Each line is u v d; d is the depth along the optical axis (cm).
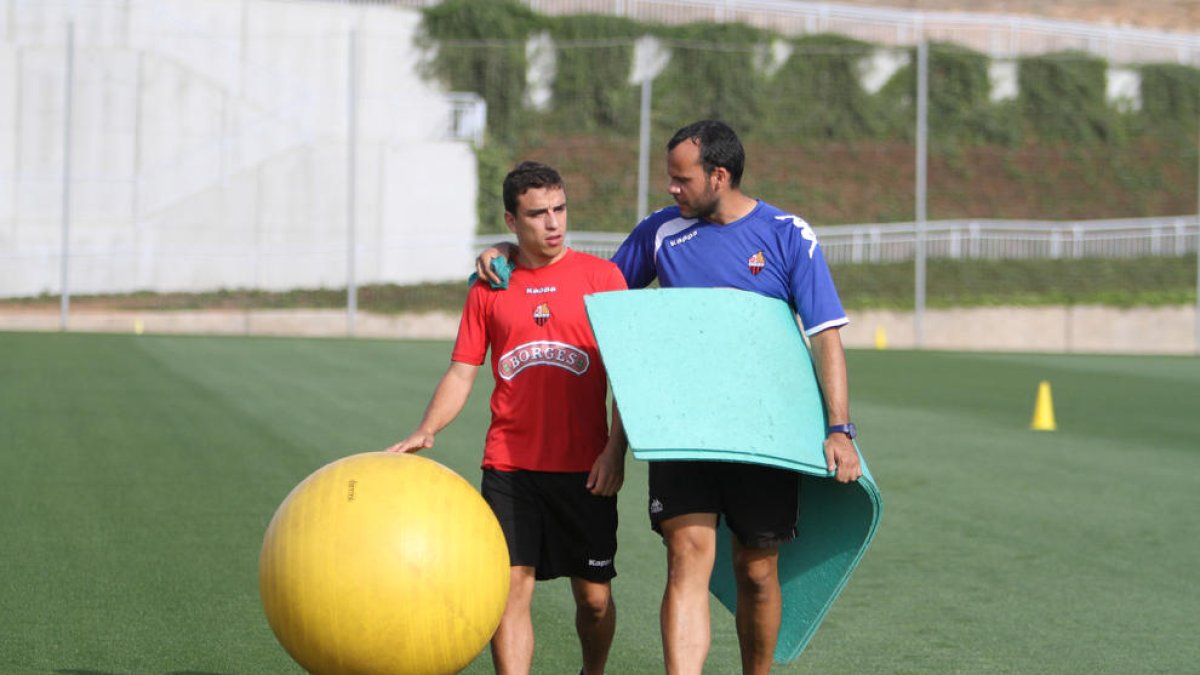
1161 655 2069
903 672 1970
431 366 7100
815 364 1756
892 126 14000
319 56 12838
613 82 13275
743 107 13550
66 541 2745
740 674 1992
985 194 13650
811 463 1638
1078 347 11712
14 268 11138
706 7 15388
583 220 12350
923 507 3341
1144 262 12700
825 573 1806
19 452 3912
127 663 1923
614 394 1631
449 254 11819
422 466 1541
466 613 1475
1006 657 2052
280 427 4547
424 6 13438
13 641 2022
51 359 6888
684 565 1723
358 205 12025
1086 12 18238
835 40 14588
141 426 4512
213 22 12769
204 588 2373
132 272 11319
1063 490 3622
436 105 12850
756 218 1780
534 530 1764
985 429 4981
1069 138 14350
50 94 11919
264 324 10700
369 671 1466
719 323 1695
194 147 12188
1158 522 3175
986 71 14388
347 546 1444
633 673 1953
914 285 11969
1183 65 14900
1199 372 7944
